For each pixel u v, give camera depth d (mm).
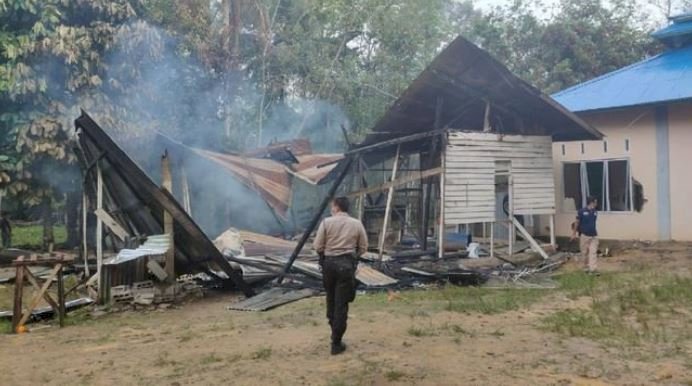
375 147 12969
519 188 13992
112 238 12297
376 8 25969
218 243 14531
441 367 5938
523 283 11211
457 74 12617
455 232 17438
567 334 7293
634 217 16406
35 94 14672
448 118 14781
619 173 16781
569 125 14617
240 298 10820
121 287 10188
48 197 15367
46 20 14781
